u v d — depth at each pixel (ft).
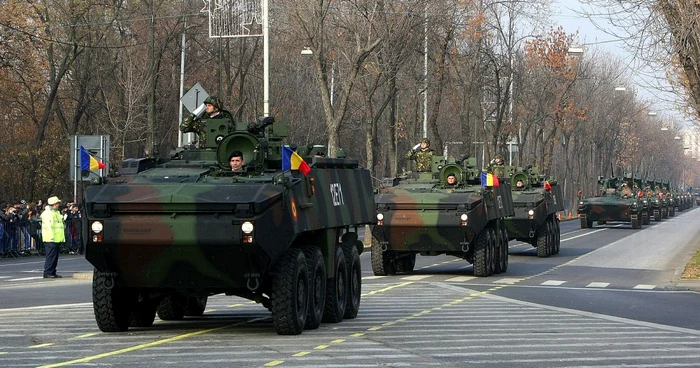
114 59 261.85
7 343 66.39
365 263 162.61
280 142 77.66
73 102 291.58
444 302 99.96
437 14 201.57
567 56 314.14
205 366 56.44
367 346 65.82
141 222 67.15
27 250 189.47
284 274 70.49
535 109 326.24
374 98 266.16
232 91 283.18
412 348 65.21
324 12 179.73
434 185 138.10
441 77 230.48
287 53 271.49
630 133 513.45
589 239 244.63
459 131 331.77
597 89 402.52
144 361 58.23
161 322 81.71
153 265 68.69
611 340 70.90
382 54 198.08
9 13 223.10
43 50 242.58
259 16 214.28
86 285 121.19
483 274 135.13
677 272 143.33
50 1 238.48
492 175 139.23
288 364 57.47
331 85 242.17
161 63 284.61
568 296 108.88
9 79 243.60
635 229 303.07
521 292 113.19
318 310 76.54
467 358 60.95
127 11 254.06
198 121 80.33
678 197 539.70
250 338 69.77
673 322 84.23
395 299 103.14
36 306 92.84
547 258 179.11
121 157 252.01
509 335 72.95
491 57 262.06
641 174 594.65
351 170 89.61
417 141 266.16
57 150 255.70
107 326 72.02
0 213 185.37
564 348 66.13
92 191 69.67
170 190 68.49
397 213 130.62
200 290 71.36
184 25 249.34
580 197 322.34
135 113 262.88
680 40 125.08
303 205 72.64
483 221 132.98
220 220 66.64
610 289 119.96
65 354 61.11
